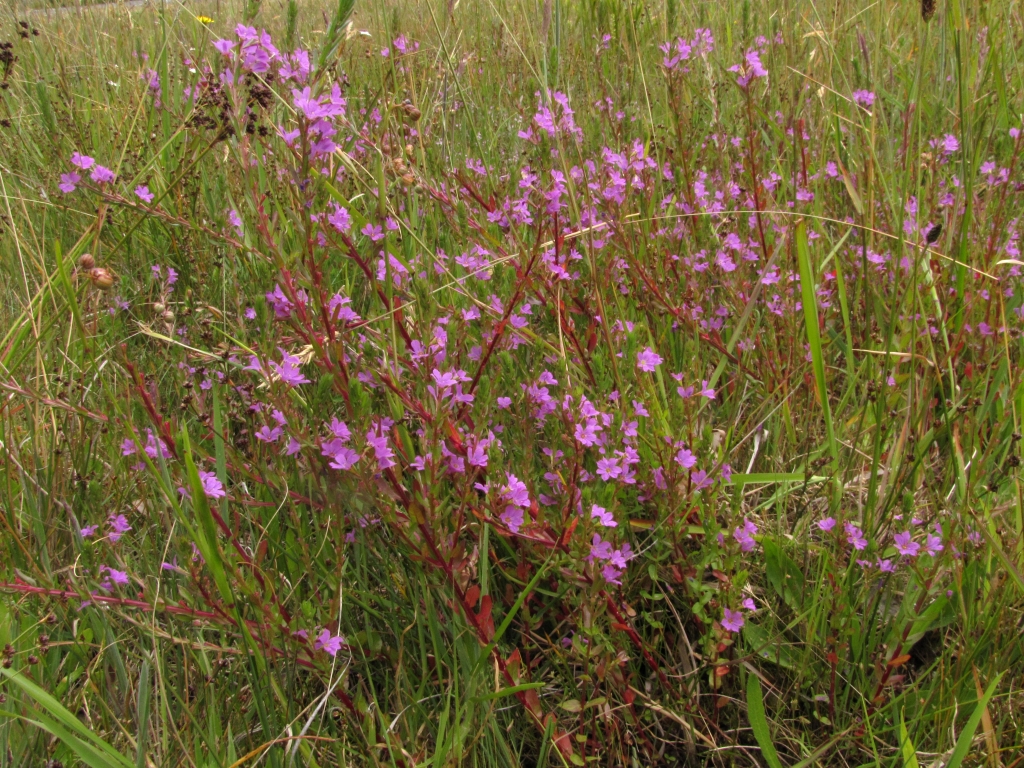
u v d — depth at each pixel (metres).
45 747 0.39
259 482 0.47
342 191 0.65
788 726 0.45
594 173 0.65
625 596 0.48
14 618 0.43
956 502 0.48
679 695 0.45
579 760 0.40
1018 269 0.64
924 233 0.60
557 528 0.43
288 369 0.40
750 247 0.69
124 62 1.11
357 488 0.41
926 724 0.43
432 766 0.40
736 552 0.44
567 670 0.44
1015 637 0.42
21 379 0.55
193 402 0.46
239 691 0.42
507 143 0.87
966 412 0.53
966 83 0.74
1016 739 0.41
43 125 0.80
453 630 0.43
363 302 0.62
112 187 0.49
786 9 1.04
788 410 0.56
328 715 0.42
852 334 0.65
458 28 0.91
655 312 0.62
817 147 0.79
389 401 0.45
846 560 0.50
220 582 0.38
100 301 0.64
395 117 0.68
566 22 0.98
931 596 0.47
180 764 0.38
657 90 0.91
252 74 0.44
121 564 0.43
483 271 0.54
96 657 0.42
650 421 0.50
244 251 0.53
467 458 0.41
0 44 0.81
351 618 0.47
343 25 0.46
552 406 0.46
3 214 0.73
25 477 0.48
